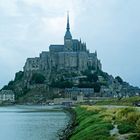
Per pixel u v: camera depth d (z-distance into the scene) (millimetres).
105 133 62125
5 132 140375
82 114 161875
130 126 64625
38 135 122438
